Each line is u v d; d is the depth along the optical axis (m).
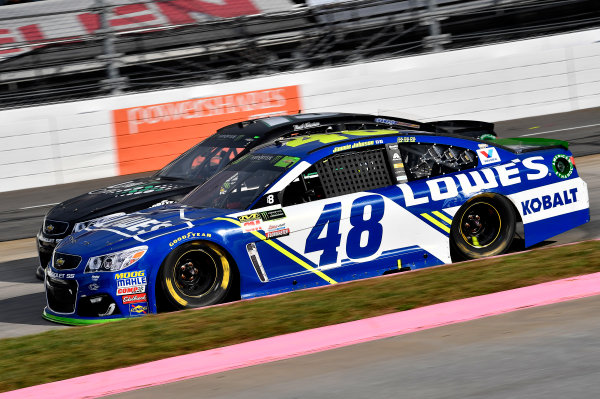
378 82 34.19
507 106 35.53
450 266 13.39
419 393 8.16
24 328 13.00
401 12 39.66
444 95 34.81
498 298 11.40
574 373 8.34
